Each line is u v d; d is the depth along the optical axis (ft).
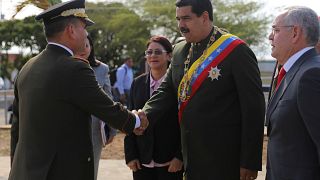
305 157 8.39
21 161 9.25
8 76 86.07
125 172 19.94
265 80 38.45
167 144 12.26
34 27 85.20
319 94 8.12
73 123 9.17
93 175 9.68
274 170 8.84
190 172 10.94
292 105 8.43
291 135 8.48
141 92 12.74
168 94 11.80
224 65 10.36
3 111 46.06
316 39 8.77
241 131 10.53
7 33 85.30
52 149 9.05
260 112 10.32
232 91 10.46
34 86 9.17
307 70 8.27
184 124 10.86
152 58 12.37
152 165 12.44
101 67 13.50
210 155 10.60
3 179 18.72
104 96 9.37
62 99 9.04
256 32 108.78
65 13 9.33
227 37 10.57
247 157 10.28
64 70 9.05
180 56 11.29
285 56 8.87
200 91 10.55
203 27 10.56
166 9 106.93
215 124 10.48
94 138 13.26
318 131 8.08
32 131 9.15
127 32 109.70
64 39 9.39
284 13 8.83
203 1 10.46
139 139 12.46
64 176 9.09
